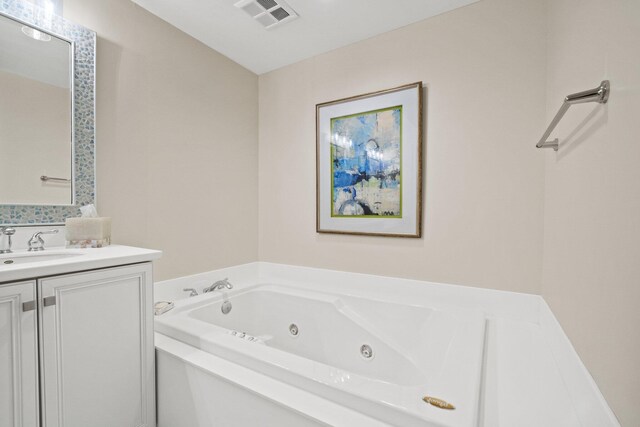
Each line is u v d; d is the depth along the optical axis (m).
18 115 1.29
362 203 2.00
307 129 2.25
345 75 2.07
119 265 1.17
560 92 1.23
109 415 1.13
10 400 0.89
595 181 0.82
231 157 2.27
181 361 1.25
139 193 1.71
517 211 1.54
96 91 1.52
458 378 0.99
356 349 1.76
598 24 0.83
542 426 0.81
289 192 2.35
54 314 0.99
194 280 1.99
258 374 1.12
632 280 0.60
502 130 1.57
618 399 0.64
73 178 1.44
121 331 1.17
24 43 1.30
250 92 2.42
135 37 1.68
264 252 2.49
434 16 1.75
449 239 1.73
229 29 1.89
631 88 0.62
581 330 0.90
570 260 1.04
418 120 1.78
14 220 1.27
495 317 1.57
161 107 1.81
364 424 0.86
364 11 1.71
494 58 1.59
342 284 2.10
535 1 1.49
